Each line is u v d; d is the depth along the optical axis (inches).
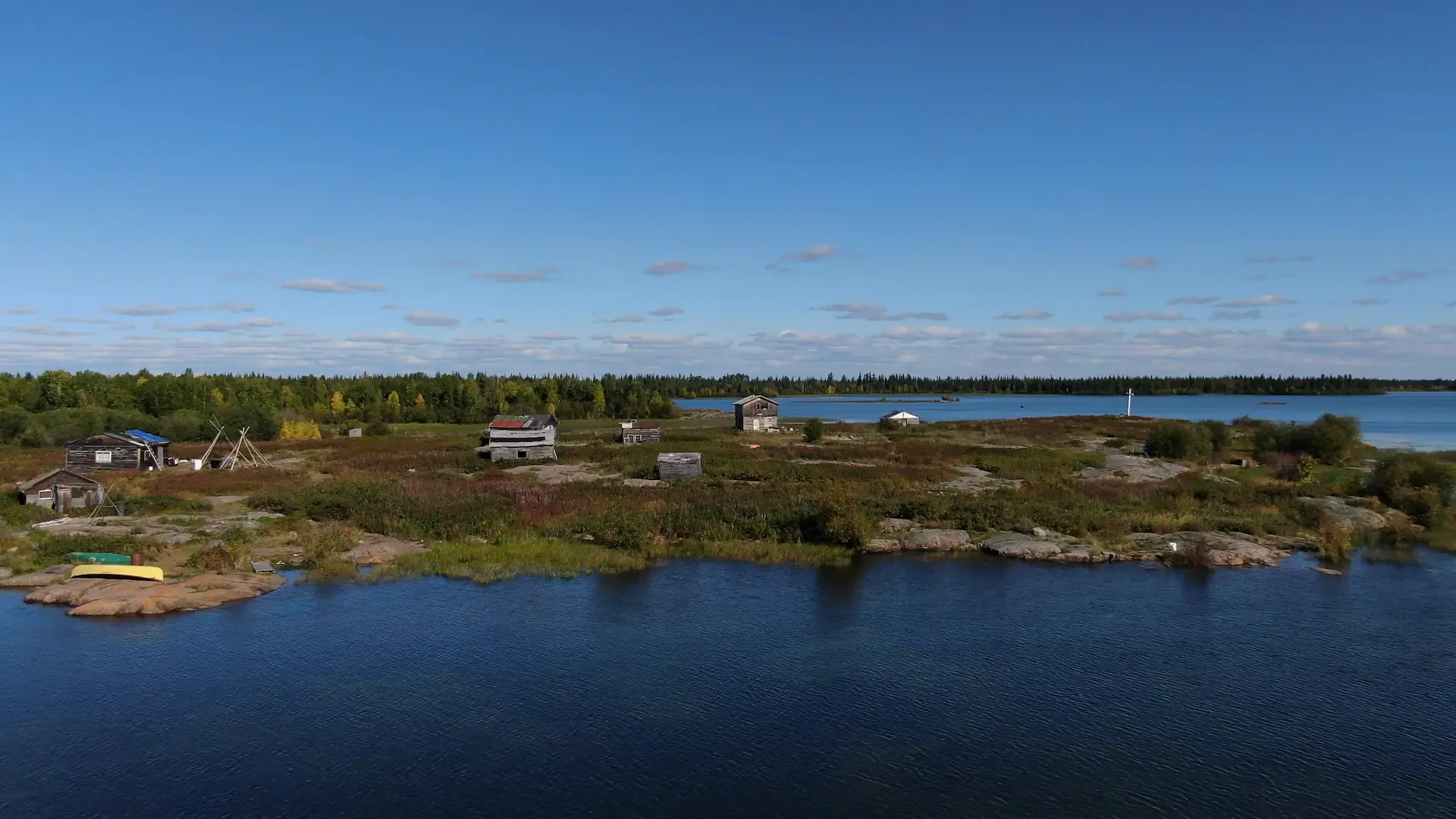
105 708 929.5
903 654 1093.8
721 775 797.9
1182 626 1196.5
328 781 784.3
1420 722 901.8
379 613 1246.3
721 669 1045.2
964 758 831.1
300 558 1539.1
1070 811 737.6
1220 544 1627.7
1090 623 1210.0
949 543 1672.0
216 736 869.2
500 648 1112.2
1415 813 738.8
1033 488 2204.7
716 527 1738.4
